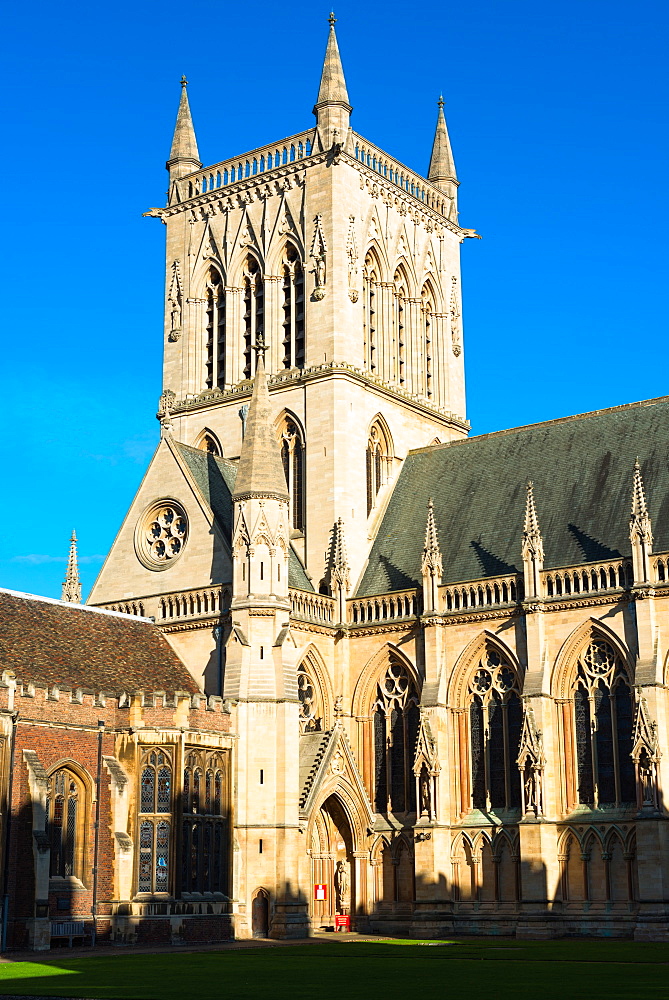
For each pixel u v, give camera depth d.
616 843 92.12
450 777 100.50
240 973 61.16
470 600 101.94
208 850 91.31
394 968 63.97
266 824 94.81
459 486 114.44
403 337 126.25
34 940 78.12
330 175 118.94
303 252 119.69
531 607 97.31
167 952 77.25
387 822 103.25
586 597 95.56
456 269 134.25
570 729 95.50
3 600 93.94
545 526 104.88
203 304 126.88
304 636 105.44
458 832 99.12
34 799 80.19
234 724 95.88
